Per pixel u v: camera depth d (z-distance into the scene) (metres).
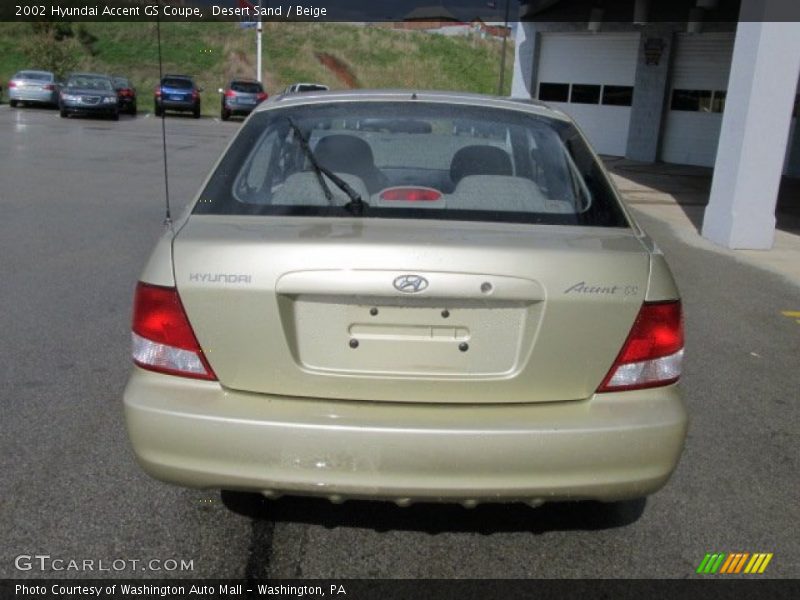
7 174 13.36
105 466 3.63
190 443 2.59
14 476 3.51
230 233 2.74
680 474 3.80
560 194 3.11
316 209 2.96
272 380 2.62
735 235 9.55
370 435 2.54
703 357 5.54
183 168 15.37
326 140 3.31
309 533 3.20
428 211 2.96
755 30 9.18
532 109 3.62
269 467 2.57
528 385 2.62
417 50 48.44
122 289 6.55
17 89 29.47
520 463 2.56
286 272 2.57
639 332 2.65
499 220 2.93
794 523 3.40
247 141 3.31
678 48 20.66
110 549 3.04
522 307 2.60
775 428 4.38
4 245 8.08
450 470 2.56
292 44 46.44
